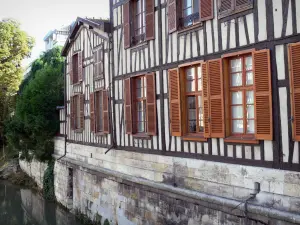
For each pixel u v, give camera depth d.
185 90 8.65
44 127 18.17
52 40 44.50
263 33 6.63
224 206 7.40
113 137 11.81
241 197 7.13
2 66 29.28
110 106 12.05
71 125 15.78
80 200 14.33
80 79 14.90
